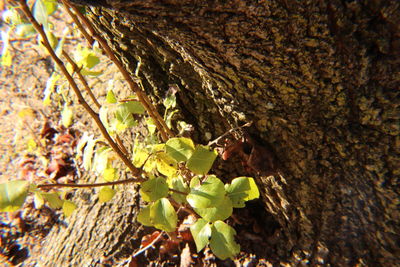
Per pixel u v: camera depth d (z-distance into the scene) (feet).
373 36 1.22
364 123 1.37
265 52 1.31
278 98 1.44
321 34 1.25
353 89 1.33
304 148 1.52
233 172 1.86
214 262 1.90
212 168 1.88
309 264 1.73
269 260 1.83
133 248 2.04
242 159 1.69
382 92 1.29
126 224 2.08
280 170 1.62
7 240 2.35
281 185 1.66
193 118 1.80
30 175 2.65
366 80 1.29
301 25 1.24
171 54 1.55
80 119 2.69
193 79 1.61
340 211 1.57
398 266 1.51
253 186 1.57
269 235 1.89
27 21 1.51
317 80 1.35
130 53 1.73
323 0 1.19
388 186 1.40
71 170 2.59
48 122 2.91
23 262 2.25
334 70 1.31
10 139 2.96
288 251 1.80
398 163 1.36
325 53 1.28
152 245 2.01
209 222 1.57
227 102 1.54
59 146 2.75
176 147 1.54
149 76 1.75
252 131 1.59
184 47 1.39
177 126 1.88
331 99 1.38
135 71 1.80
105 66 2.47
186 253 1.95
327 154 1.50
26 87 3.21
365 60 1.26
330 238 1.64
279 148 1.58
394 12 1.16
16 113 3.09
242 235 1.93
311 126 1.46
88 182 2.35
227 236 1.53
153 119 1.69
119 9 1.24
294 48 1.29
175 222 1.47
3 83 3.25
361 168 1.44
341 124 1.41
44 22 1.33
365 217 1.52
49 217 2.39
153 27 1.32
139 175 1.62
